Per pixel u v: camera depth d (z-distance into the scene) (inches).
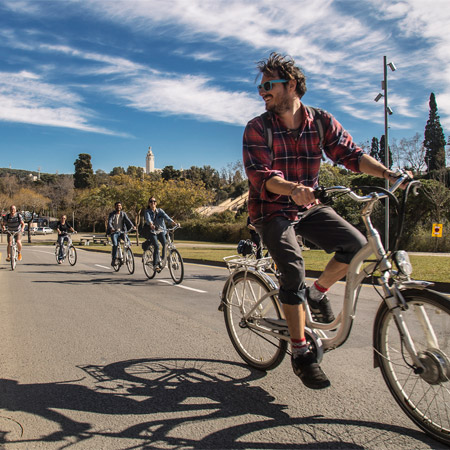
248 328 131.7
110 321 204.2
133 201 1459.2
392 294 91.9
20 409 106.2
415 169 1562.5
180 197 1510.8
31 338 174.9
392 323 94.8
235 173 3508.9
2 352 155.3
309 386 101.9
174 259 346.6
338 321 102.9
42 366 138.9
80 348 159.0
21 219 508.4
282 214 108.2
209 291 299.0
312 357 103.1
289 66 105.7
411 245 848.9
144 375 129.1
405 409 93.4
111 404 108.4
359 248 102.0
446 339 84.6
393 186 94.4
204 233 1659.7
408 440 88.0
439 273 355.3
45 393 116.3
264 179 103.4
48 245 1675.7
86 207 2878.9
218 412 102.7
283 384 119.9
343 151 110.1
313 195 91.7
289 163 109.5
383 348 96.8
